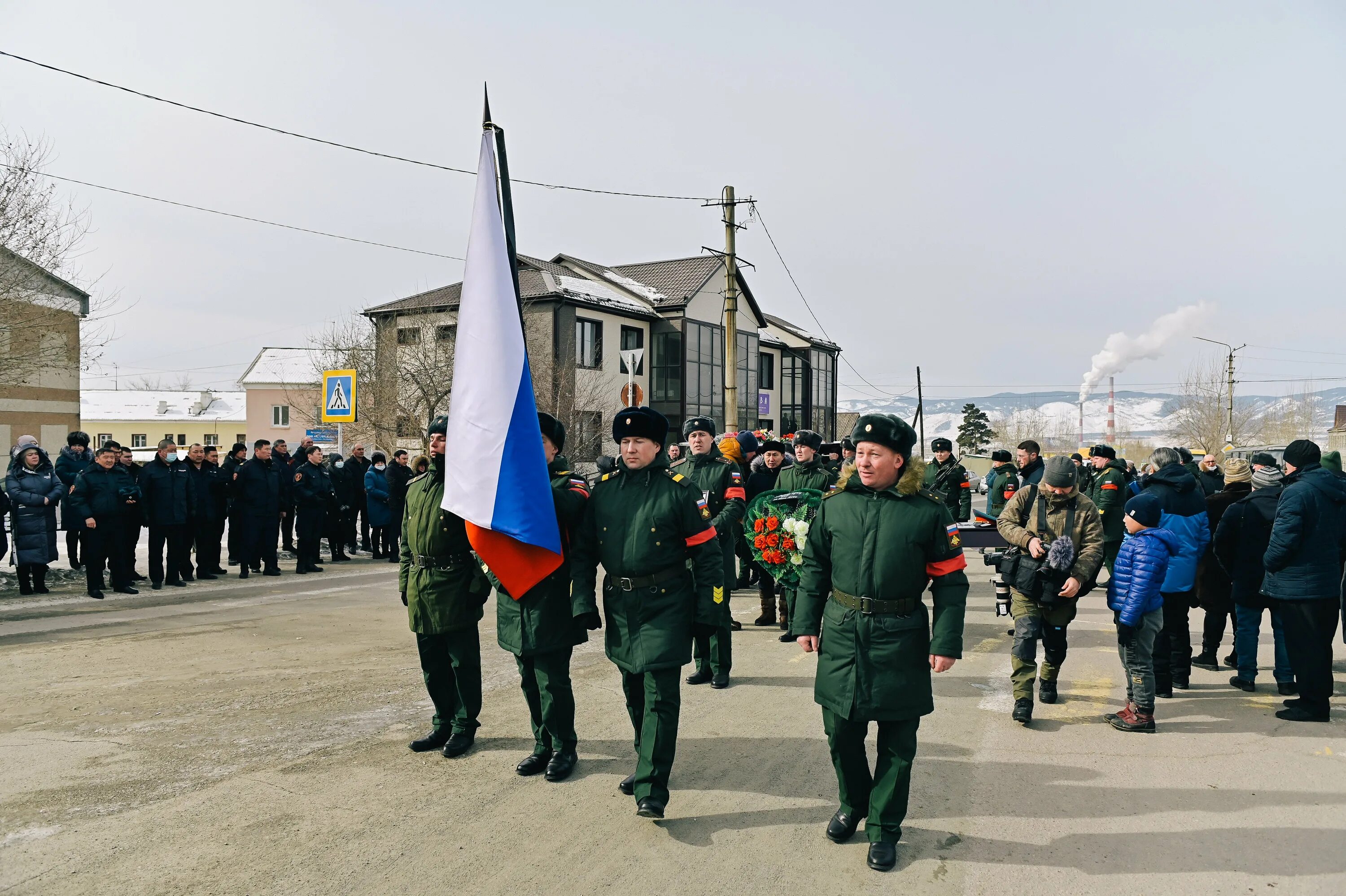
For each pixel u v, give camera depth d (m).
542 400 28.34
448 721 5.14
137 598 10.44
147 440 65.88
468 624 4.91
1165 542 5.52
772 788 4.57
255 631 8.46
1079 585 5.72
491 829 4.00
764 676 7.00
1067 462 5.91
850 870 3.67
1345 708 6.23
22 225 11.62
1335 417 76.50
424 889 3.44
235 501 12.45
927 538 3.79
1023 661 5.84
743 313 39.59
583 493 4.73
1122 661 5.79
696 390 35.53
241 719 5.59
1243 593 6.62
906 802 3.79
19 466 10.48
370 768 4.76
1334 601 5.88
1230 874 3.66
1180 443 60.12
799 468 8.49
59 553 14.59
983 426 74.75
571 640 4.65
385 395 26.30
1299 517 5.77
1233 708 6.27
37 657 7.25
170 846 3.77
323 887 3.44
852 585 3.84
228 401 69.75
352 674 6.80
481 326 4.86
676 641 4.23
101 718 5.57
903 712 3.73
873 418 3.89
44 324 12.35
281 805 4.23
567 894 3.42
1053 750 5.26
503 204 5.24
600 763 4.90
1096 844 3.95
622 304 33.00
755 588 11.63
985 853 3.85
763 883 3.54
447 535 4.84
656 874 3.60
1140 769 4.93
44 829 3.93
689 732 5.52
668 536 4.31
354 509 15.41
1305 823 4.18
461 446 4.64
